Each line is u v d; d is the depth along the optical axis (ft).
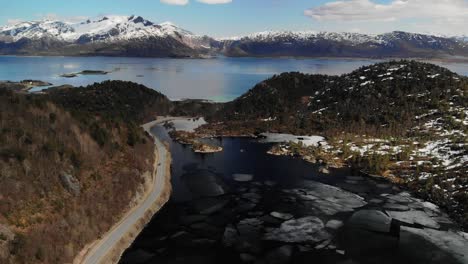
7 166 265.54
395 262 262.26
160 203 348.18
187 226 310.86
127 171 357.41
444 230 306.35
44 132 323.37
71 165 311.27
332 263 261.44
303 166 464.65
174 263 259.19
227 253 272.51
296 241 290.15
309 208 346.33
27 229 239.50
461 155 446.19
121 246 271.90
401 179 410.93
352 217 328.29
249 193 379.35
